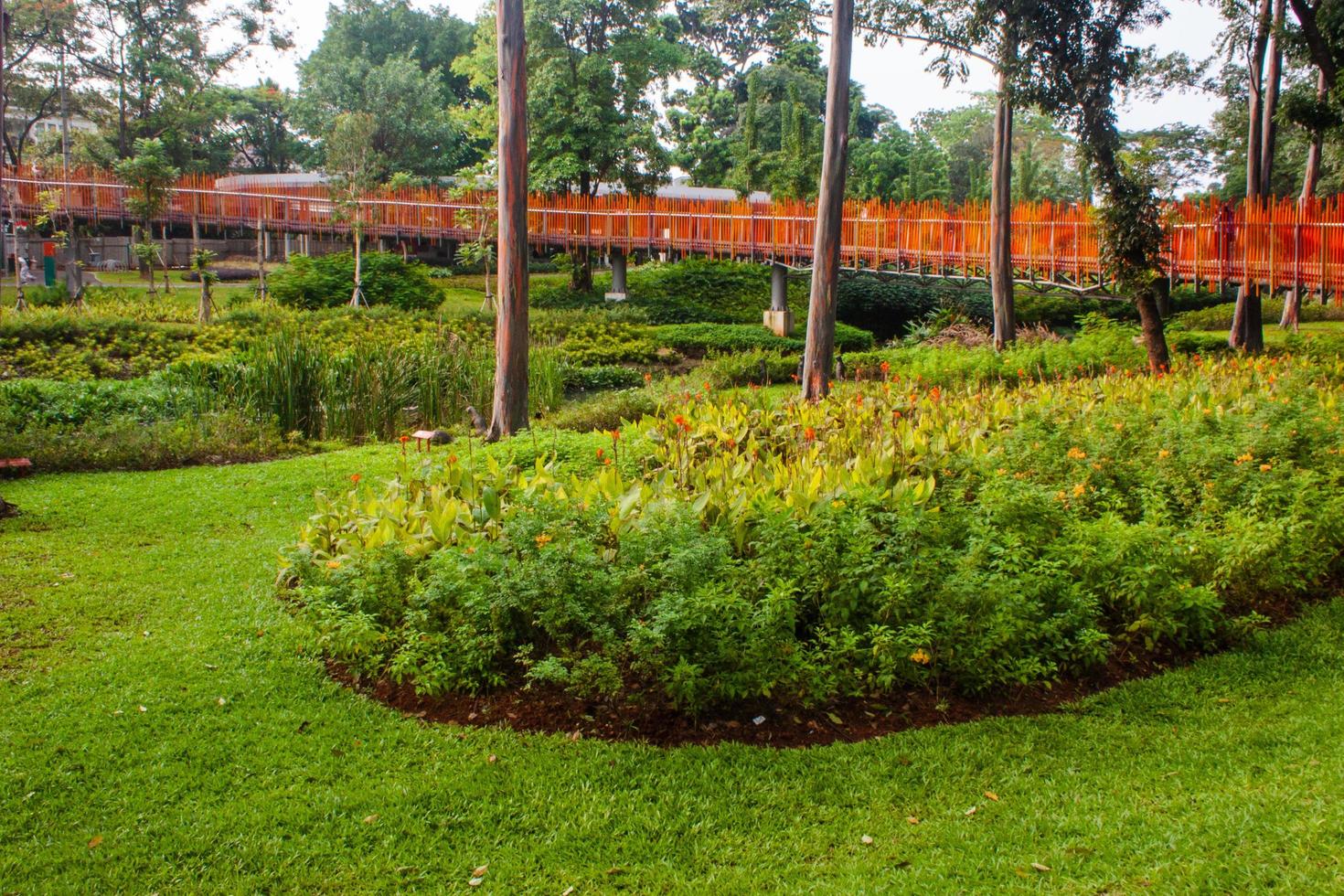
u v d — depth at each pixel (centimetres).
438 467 725
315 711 410
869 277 2414
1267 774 360
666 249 2397
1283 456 662
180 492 796
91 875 307
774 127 3544
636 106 2542
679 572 413
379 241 2405
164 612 520
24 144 3412
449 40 4084
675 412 880
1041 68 1388
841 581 432
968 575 430
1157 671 461
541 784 357
